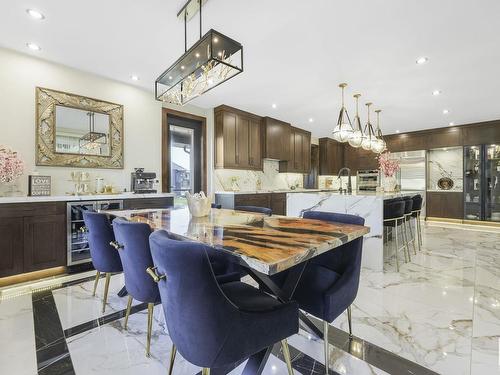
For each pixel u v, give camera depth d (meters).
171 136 4.56
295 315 1.12
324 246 1.13
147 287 1.48
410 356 1.53
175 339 0.99
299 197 3.68
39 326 1.86
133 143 3.88
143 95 3.99
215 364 0.93
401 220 3.32
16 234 2.55
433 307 2.13
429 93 4.15
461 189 6.28
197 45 1.96
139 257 1.45
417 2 2.13
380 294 2.38
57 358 1.52
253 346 0.99
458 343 1.65
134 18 2.34
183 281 0.88
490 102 4.60
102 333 1.78
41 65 3.08
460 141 6.27
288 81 3.68
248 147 5.25
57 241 2.80
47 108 3.11
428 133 6.71
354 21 2.38
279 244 1.12
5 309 2.10
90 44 2.77
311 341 1.70
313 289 1.45
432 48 2.83
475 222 6.05
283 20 2.36
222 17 2.31
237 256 0.99
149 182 3.80
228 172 5.29
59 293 2.41
